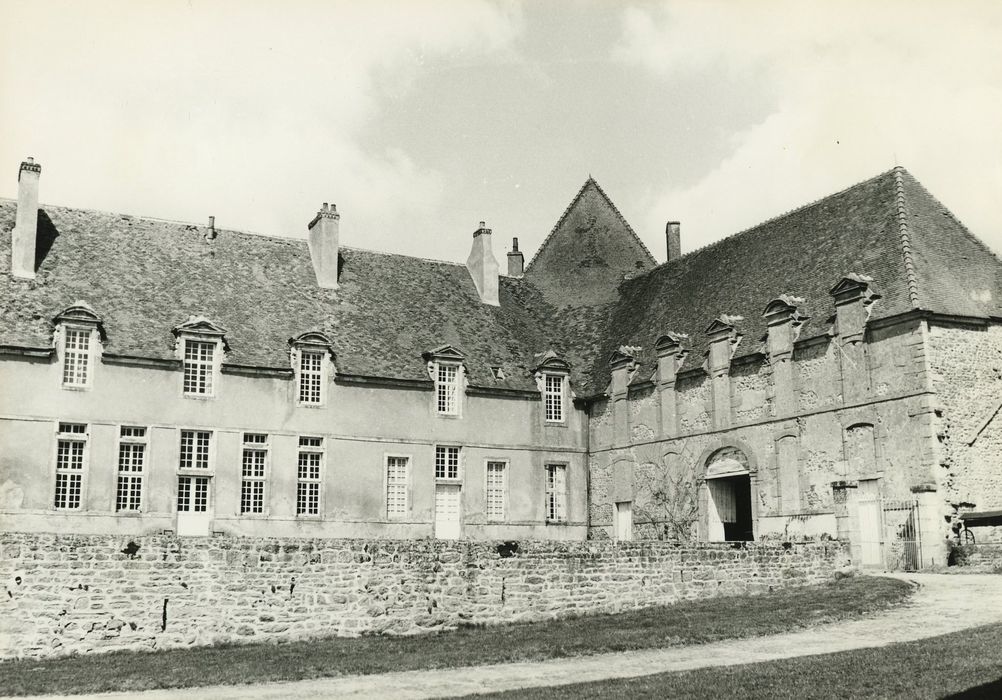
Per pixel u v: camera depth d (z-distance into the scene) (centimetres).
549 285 4881
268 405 3653
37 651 2044
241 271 4016
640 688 1573
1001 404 3088
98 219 3897
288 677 1825
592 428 4294
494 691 1634
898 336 3045
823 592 2481
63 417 3322
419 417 3928
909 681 1499
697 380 3769
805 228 3775
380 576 2325
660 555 2581
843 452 3161
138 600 2133
